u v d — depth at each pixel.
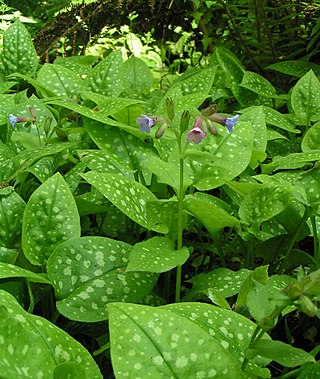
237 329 0.40
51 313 0.50
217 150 0.58
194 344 0.33
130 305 0.33
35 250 0.48
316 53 1.03
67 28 1.04
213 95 0.88
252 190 0.54
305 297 0.32
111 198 0.49
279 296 0.33
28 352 0.31
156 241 0.47
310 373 0.37
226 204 0.57
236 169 0.56
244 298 0.40
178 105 0.63
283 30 1.04
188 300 0.49
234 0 1.07
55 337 0.36
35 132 0.66
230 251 0.60
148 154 0.60
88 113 0.57
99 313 0.43
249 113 0.67
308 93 0.77
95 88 0.74
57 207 0.49
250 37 1.08
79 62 1.02
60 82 0.76
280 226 0.59
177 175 0.51
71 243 0.46
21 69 0.90
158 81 1.26
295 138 0.77
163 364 0.32
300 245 0.71
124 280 0.46
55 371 0.31
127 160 0.59
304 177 0.56
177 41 1.24
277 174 0.61
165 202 0.49
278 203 0.52
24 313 0.36
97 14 1.03
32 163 0.57
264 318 0.33
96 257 0.46
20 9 1.44
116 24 1.08
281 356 0.34
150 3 1.04
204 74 0.77
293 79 1.00
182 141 0.60
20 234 0.50
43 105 0.68
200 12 1.04
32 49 0.90
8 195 0.51
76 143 0.58
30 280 0.45
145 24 1.12
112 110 0.60
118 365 0.31
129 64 0.91
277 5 1.02
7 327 0.31
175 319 0.33
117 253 0.47
